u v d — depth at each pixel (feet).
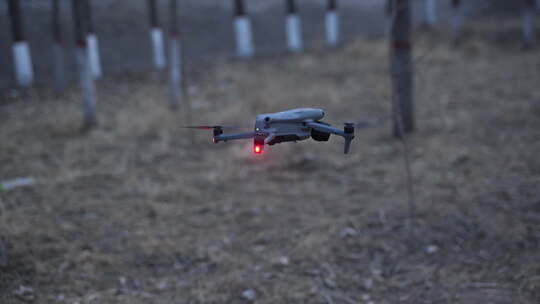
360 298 28.32
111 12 159.22
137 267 31.99
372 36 136.77
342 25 175.22
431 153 51.93
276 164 51.88
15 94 94.68
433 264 31.35
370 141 58.39
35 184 47.21
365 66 102.01
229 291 29.12
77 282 29.76
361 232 35.99
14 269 30.07
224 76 103.19
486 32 124.36
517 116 61.77
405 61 55.98
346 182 46.19
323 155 54.34
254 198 43.24
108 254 33.32
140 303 27.94
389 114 68.90
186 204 42.32
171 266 32.24
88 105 70.03
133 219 39.24
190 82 100.94
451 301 27.32
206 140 62.54
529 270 29.19
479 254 31.91
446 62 99.76
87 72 69.56
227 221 38.81
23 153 58.70
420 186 43.52
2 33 130.41
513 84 79.36
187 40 150.00
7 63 118.73
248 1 204.85
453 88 81.20
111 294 28.78
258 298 28.48
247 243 35.12
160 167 52.90
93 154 57.93
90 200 43.14
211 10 180.04
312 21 181.37
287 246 34.45
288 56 120.78
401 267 31.35
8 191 45.03
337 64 105.91
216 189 45.68
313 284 29.84
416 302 27.55
